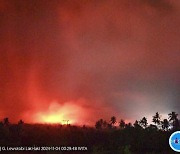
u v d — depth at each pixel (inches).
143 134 2603.3
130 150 2260.1
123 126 3292.3
